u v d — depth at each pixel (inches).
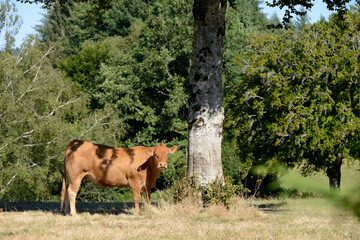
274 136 986.1
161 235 283.1
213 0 452.1
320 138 915.4
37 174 1040.2
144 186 430.3
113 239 269.6
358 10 1013.8
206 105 453.7
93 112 1487.5
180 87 1395.2
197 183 443.2
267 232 293.4
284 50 1054.4
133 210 431.5
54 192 1311.5
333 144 909.2
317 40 1030.4
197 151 451.8
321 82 970.1
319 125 959.6
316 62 973.2
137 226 331.3
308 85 979.9
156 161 419.8
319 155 959.6
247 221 359.9
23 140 1064.2
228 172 1213.1
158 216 393.4
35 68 1204.5
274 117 1021.2
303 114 952.3
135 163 423.2
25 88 1110.4
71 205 413.7
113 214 420.2
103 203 576.7
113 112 1326.3
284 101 970.1
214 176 446.9
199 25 458.9
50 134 1085.8
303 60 1000.9
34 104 1123.3
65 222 360.5
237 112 1104.8
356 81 943.7
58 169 1122.0
